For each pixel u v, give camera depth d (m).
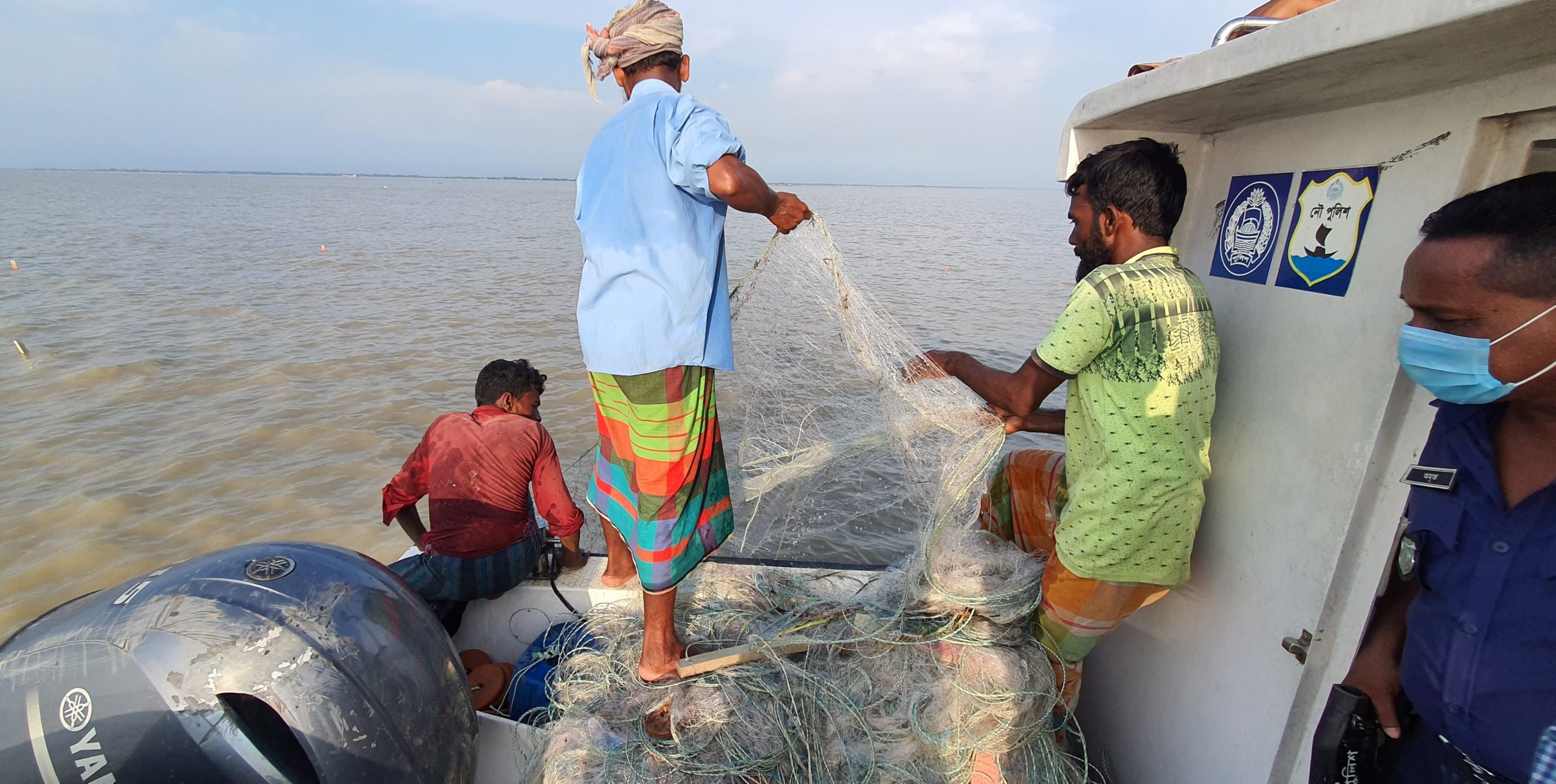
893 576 2.65
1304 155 2.01
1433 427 1.46
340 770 1.69
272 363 11.27
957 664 2.26
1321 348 1.89
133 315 14.54
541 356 11.66
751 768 2.07
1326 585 1.81
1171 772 2.40
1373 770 1.56
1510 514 1.28
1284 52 1.54
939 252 21.28
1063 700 2.40
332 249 28.16
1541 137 1.45
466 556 2.91
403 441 8.58
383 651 1.84
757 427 3.18
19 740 1.57
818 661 2.36
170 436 8.62
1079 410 2.21
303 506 7.18
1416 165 1.66
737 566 2.91
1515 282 1.17
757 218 8.83
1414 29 1.24
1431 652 1.39
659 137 1.94
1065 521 2.20
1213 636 2.24
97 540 6.60
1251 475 2.12
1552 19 1.13
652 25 2.04
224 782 1.61
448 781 1.95
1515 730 1.26
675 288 1.95
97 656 1.64
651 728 2.21
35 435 8.59
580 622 2.80
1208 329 2.05
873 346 2.50
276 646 1.70
